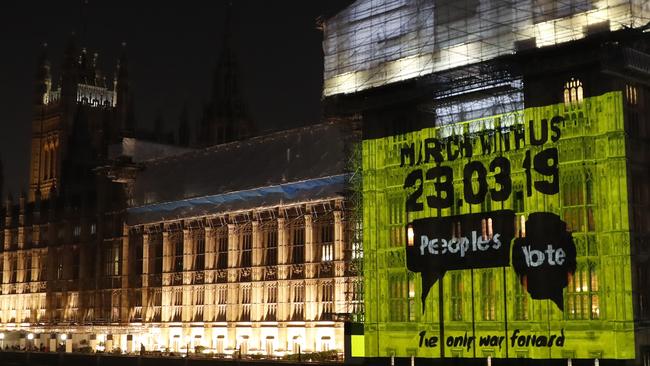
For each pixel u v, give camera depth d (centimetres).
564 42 6538
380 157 7838
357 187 8225
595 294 6412
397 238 7669
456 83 7281
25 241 14362
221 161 10475
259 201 9812
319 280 9100
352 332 7869
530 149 6806
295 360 8700
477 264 7000
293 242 9531
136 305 11550
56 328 12938
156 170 11494
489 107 7206
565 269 6531
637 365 6169
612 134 6397
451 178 7281
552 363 6519
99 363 9494
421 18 7881
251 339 9750
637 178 6481
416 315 7375
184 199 10775
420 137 7550
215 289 10350
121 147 11888
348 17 8481
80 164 16825
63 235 13262
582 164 6525
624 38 6375
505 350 6781
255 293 9812
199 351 10200
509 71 6944
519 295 6781
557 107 6706
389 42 8106
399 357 7475
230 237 10212
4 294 14575
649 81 6631
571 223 6569
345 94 8019
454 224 7200
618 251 6297
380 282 7712
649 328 6347
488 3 7394
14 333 13238
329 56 8581
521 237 6794
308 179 9200
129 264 11700
